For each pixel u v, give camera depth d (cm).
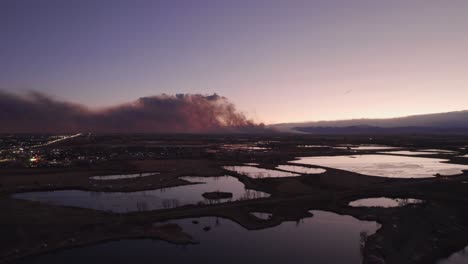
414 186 11919
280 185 12312
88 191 11500
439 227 7512
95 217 7956
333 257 6119
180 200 10100
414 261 5944
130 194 11050
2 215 8044
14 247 6219
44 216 8000
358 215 8450
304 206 9325
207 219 8156
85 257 5947
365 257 5997
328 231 7444
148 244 6581
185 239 6769
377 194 10838
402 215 8244
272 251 6350
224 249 6419
